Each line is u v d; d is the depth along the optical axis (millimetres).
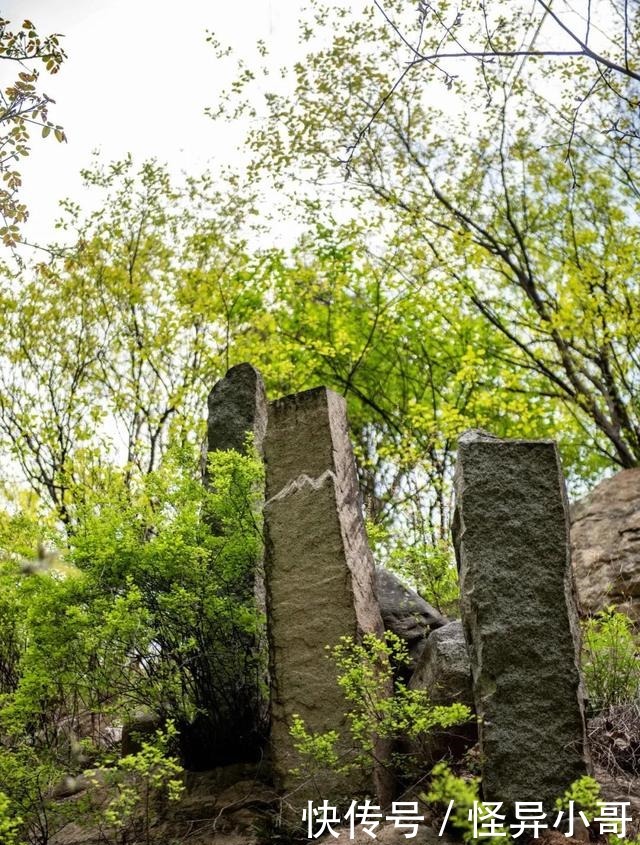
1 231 6090
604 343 13109
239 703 6031
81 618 5668
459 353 14805
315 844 5070
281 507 6023
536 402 14000
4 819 4941
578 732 4656
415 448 11742
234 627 6109
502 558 4965
